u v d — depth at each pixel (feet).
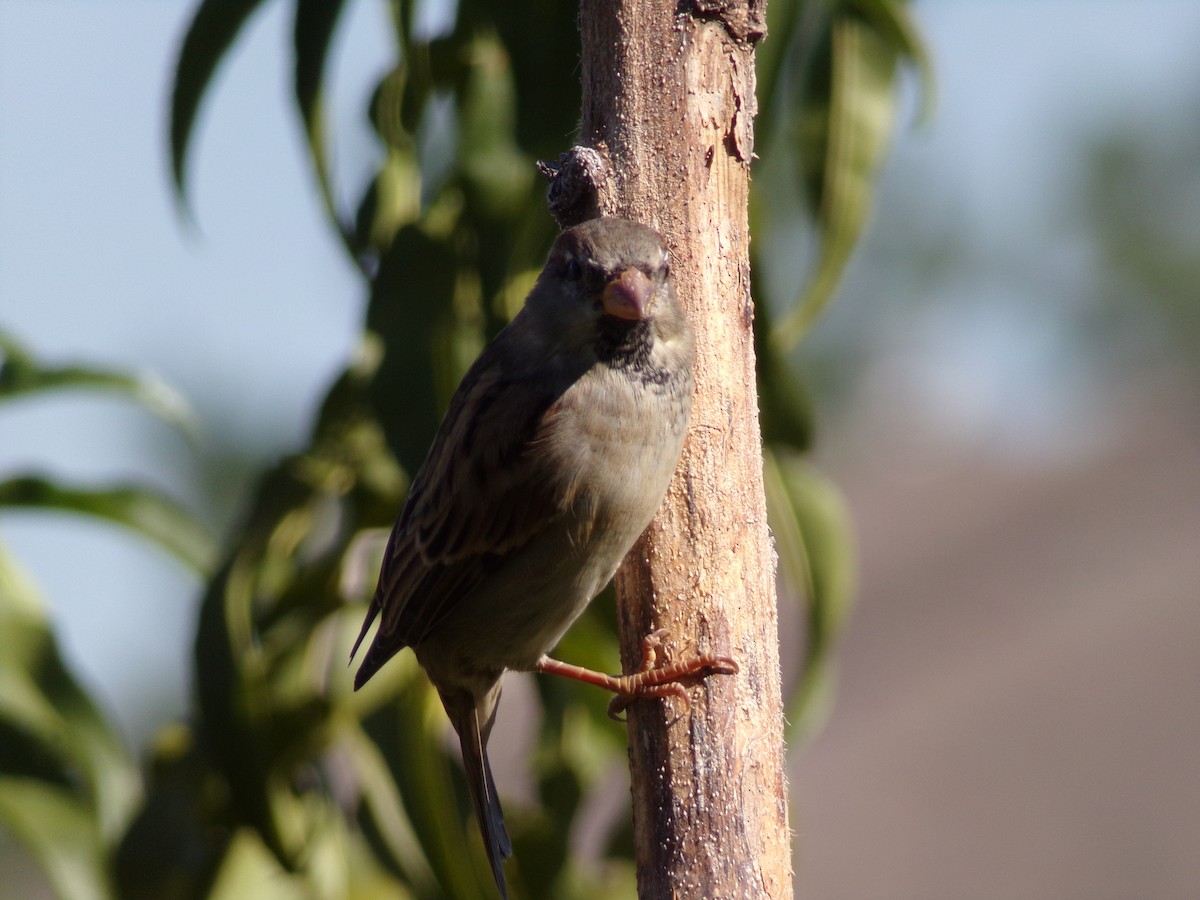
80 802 26.94
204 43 27.45
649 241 22.94
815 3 26.76
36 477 28.60
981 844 64.59
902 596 85.61
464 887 25.99
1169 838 61.82
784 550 26.94
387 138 27.45
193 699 26.61
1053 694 72.33
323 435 27.37
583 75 23.91
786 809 21.45
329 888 27.22
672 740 21.27
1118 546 82.17
